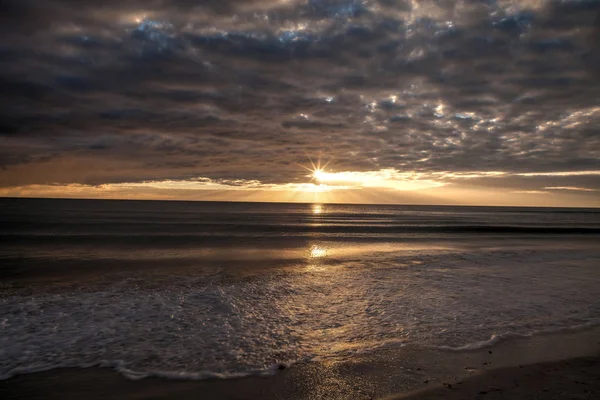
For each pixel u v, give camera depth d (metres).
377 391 4.50
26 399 4.24
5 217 44.69
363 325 7.01
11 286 9.98
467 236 27.58
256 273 12.05
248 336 6.37
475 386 4.61
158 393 4.41
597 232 33.06
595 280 11.32
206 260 14.59
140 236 24.06
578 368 5.19
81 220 40.06
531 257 16.16
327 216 66.75
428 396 4.35
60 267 12.84
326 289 9.95
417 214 84.19
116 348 5.78
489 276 11.87
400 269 13.05
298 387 4.59
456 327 6.92
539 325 7.07
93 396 4.32
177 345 5.93
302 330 6.71
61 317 7.31
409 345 6.01
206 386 4.59
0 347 5.75
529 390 4.51
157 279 10.98
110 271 12.18
